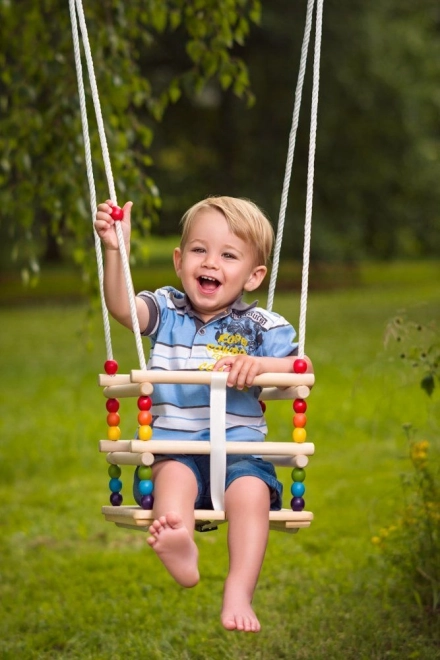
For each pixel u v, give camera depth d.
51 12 9.02
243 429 4.74
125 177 8.59
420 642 6.05
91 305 9.13
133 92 8.72
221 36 8.23
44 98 8.93
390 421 12.90
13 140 8.60
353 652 6.03
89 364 20.14
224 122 34.94
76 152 8.55
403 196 34.22
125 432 12.91
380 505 9.23
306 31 5.07
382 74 30.77
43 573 8.11
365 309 28.66
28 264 8.85
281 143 33.22
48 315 31.00
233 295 4.85
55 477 11.48
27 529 9.37
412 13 32.62
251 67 32.38
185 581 4.17
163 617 6.86
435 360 6.39
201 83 8.45
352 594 7.06
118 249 4.75
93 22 8.59
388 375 14.53
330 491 9.92
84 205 8.57
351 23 30.08
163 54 33.28
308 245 4.70
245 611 4.12
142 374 4.30
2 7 8.40
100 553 8.59
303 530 8.80
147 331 4.93
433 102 32.28
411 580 6.71
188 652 6.27
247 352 4.89
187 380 4.35
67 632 6.73
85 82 8.45
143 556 8.53
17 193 8.77
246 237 4.83
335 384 15.88
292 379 4.43
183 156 37.06
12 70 8.69
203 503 4.63
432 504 6.62
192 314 4.91
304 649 6.12
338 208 33.56
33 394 16.67
